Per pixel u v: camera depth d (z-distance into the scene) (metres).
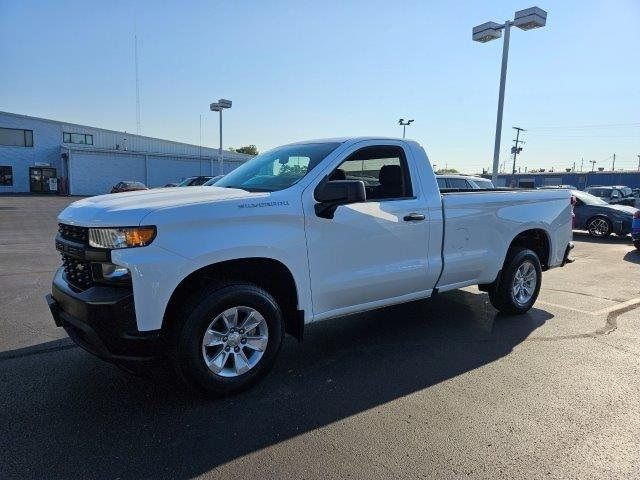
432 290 4.91
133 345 3.20
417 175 4.71
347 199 3.72
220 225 3.41
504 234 5.44
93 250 3.20
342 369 4.18
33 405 3.45
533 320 5.69
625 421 3.31
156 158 48.62
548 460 2.84
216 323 3.52
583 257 10.92
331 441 3.03
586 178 49.94
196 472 2.70
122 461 2.79
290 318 4.04
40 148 44.91
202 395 3.52
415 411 3.43
